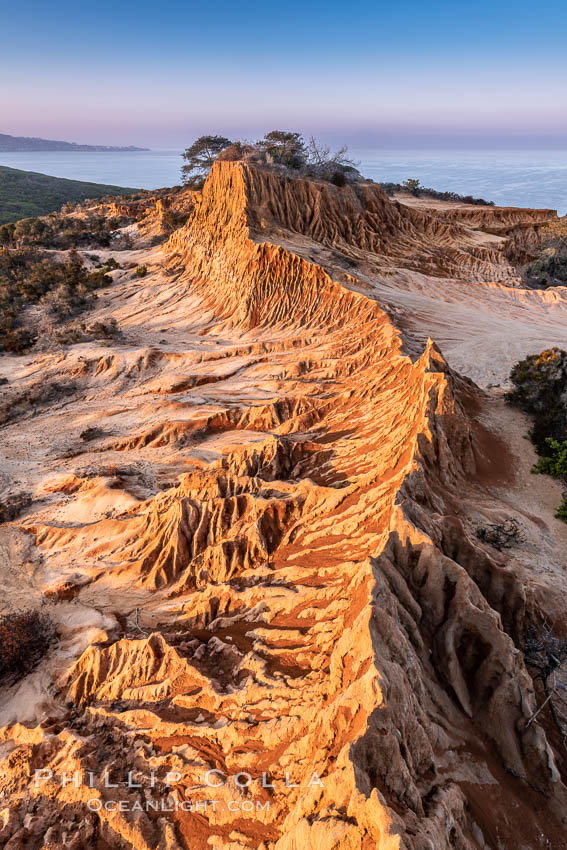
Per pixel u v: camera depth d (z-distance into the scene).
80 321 65.19
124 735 14.85
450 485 20.73
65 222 125.56
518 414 30.14
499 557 17.47
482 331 47.66
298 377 41.22
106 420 42.97
